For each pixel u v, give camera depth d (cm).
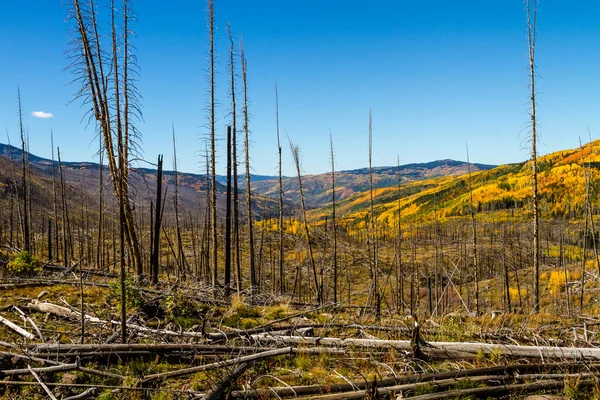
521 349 781
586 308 2653
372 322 1253
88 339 890
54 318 1077
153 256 1722
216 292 1834
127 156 1527
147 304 1149
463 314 1386
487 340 914
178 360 798
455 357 787
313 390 649
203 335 895
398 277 2834
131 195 1541
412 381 686
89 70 1185
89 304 1210
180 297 1230
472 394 635
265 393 632
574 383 655
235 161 2127
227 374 685
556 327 1107
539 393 650
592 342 909
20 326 961
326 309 1603
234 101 2116
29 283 1455
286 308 1468
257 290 1892
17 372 632
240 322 1205
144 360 784
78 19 1114
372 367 788
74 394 629
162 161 1756
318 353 824
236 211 2120
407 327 1034
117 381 682
